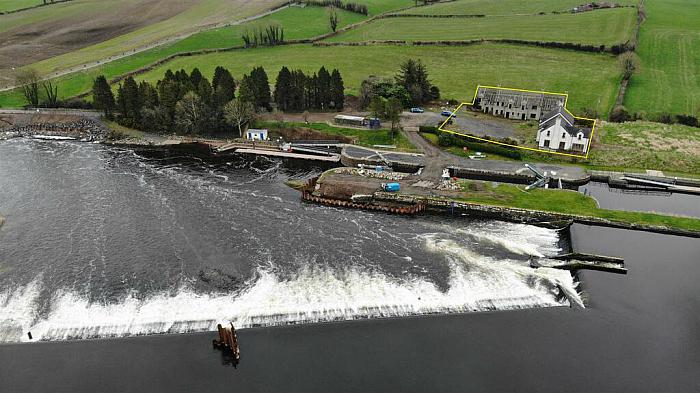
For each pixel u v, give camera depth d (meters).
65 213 120.56
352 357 75.81
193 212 120.69
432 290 90.12
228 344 77.12
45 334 81.31
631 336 79.44
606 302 87.06
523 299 87.81
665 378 71.88
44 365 75.44
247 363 75.00
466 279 93.19
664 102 183.62
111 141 178.00
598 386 70.56
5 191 133.25
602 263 96.44
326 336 79.81
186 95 177.25
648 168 140.00
